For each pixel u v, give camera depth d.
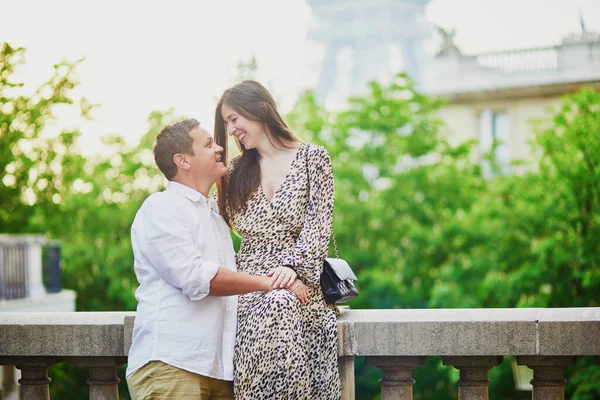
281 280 3.91
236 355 3.91
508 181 24.23
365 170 28.62
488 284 22.36
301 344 3.86
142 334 3.86
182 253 3.81
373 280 25.23
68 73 19.11
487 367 4.20
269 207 4.15
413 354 4.18
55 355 4.50
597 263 21.70
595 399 19.28
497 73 38.31
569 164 22.62
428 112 28.56
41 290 20.47
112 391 4.54
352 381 4.34
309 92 30.72
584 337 4.04
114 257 28.55
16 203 20.14
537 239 23.06
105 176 29.92
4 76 18.41
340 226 26.50
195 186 4.02
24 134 19.14
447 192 26.69
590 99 23.25
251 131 4.21
